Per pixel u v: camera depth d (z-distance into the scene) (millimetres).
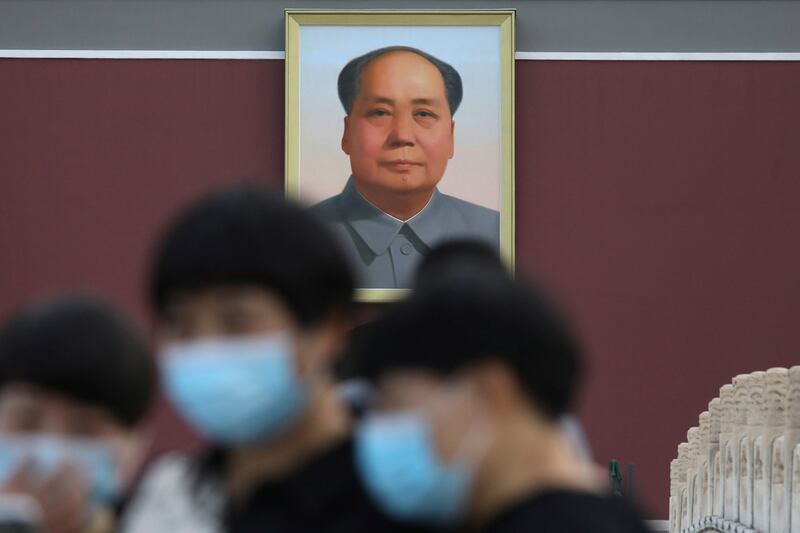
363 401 8555
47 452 8352
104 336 8594
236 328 7805
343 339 8320
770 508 24828
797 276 49969
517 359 7215
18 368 8469
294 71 49438
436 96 49375
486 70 49562
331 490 7898
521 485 7301
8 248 49938
